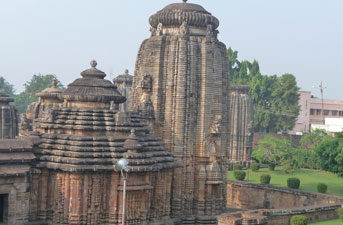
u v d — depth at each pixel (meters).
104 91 31.02
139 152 29.16
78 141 28.45
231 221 27.84
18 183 27.36
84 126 29.05
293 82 102.00
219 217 29.00
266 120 99.44
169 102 34.75
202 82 35.03
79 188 27.75
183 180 34.53
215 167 34.94
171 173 32.50
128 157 28.23
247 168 70.06
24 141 28.30
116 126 29.75
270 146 67.94
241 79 103.88
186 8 36.88
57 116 30.33
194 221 34.25
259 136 87.25
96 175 28.05
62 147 28.50
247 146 72.56
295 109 101.75
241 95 73.50
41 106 44.12
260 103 101.94
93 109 29.97
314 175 62.88
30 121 40.72
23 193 27.58
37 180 28.59
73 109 30.03
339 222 33.59
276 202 45.81
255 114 99.00
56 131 29.84
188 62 34.88
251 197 48.16
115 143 28.94
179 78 34.62
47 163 28.27
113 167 27.83
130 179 28.47
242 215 29.31
